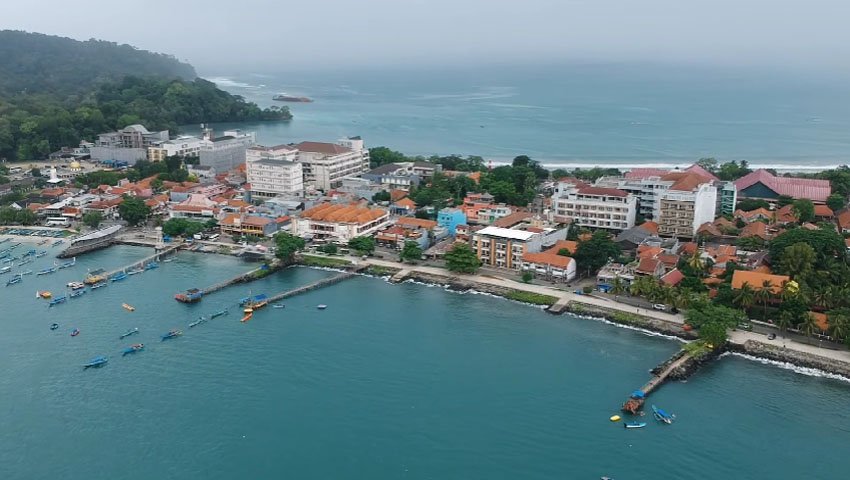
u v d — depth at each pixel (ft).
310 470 550.36
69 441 586.86
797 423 604.49
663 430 596.29
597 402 640.17
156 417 620.49
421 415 623.36
